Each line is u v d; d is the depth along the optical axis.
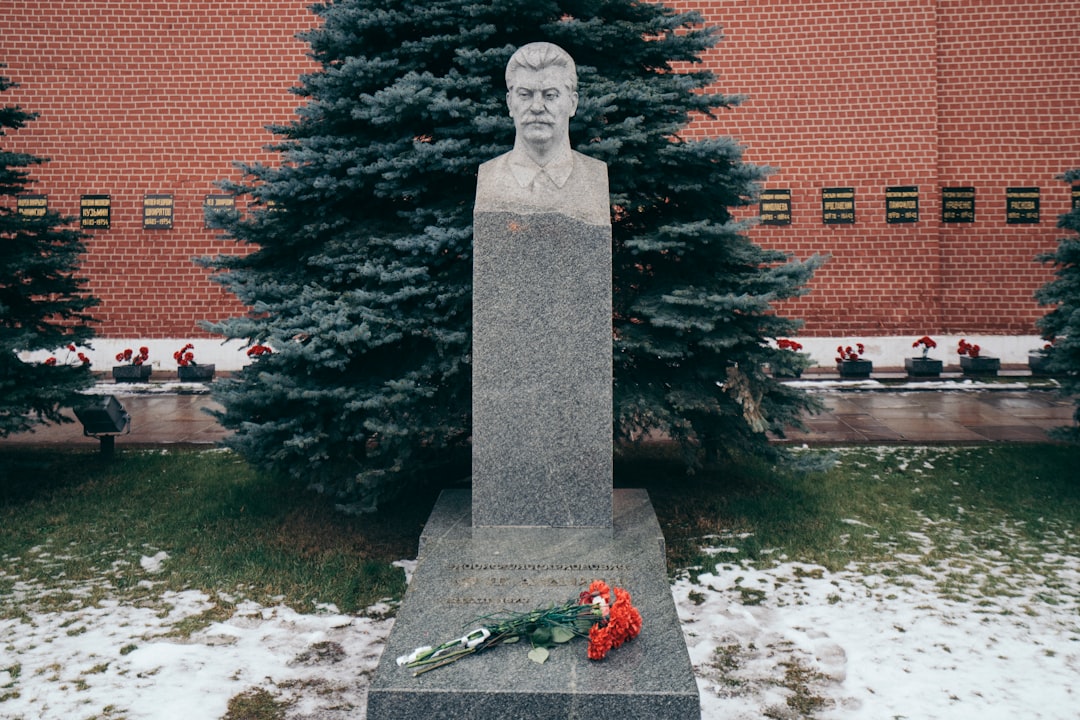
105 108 16.36
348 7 6.88
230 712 4.20
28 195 16.38
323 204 6.97
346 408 6.13
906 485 8.17
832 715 4.21
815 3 16.25
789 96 16.41
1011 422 11.42
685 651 3.90
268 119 16.39
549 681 3.66
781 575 6.02
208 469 8.65
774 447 7.21
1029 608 5.45
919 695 4.38
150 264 16.55
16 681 4.47
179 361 14.91
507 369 5.39
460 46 6.92
